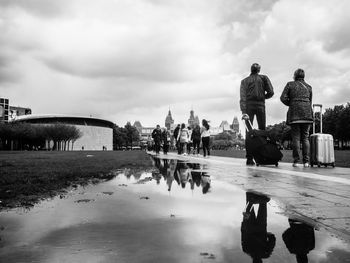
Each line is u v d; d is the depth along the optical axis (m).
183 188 5.08
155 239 2.34
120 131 174.38
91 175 7.39
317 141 10.09
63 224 2.79
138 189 5.01
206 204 3.72
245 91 11.62
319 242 2.27
